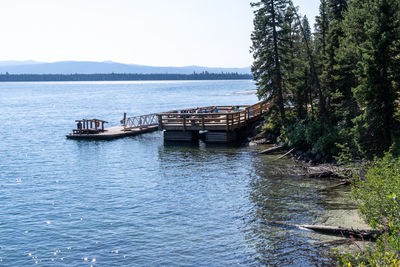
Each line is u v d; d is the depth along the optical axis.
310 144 28.88
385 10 21.23
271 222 16.34
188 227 16.39
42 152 34.97
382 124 21.55
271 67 34.88
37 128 53.16
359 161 20.88
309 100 35.34
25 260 13.80
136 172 26.72
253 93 150.50
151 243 14.92
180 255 13.81
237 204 19.05
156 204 19.62
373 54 21.27
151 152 33.97
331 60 31.80
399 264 7.44
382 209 13.16
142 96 145.88
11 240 15.54
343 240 14.08
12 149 36.59
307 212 17.25
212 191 21.47
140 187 22.88
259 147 34.34
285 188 21.34
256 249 13.98
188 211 18.39
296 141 29.77
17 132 48.94
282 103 34.47
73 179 25.22
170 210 18.62
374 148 21.95
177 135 39.22
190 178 24.53
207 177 24.62
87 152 34.66
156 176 25.41
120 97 142.00
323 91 32.03
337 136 25.89
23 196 21.59
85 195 21.56
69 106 97.12
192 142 38.66
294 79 33.94
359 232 14.06
